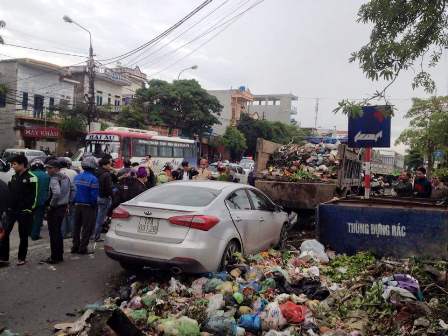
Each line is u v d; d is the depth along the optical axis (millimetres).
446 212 7113
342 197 10352
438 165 25562
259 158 12438
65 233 9945
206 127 45531
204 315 4762
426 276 6051
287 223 9109
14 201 7016
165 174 13797
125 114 38844
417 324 4531
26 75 36500
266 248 7965
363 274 6363
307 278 6043
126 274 6988
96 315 4102
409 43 4645
